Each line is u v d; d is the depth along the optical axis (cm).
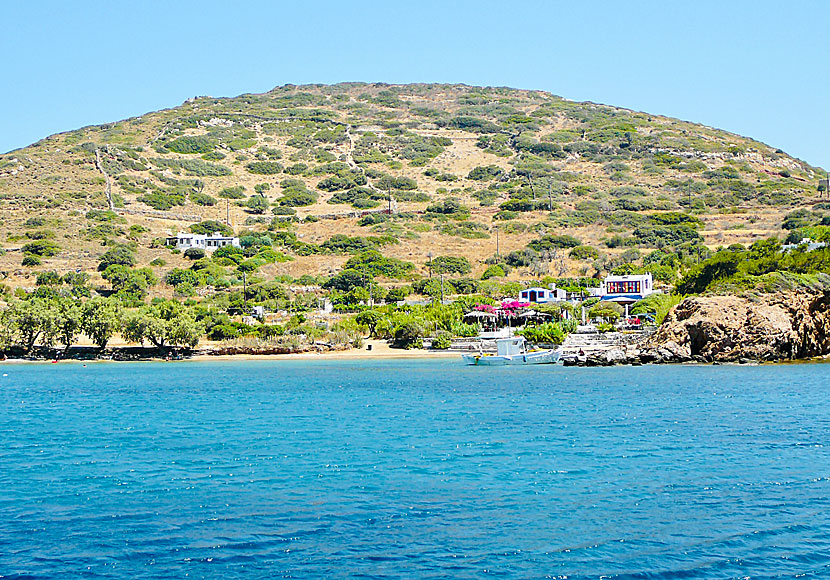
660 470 3362
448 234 18875
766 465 3428
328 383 7506
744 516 2667
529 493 3003
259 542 2456
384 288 14700
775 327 8362
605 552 2342
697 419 4738
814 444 3884
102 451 3962
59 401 6197
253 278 15275
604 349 9706
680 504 2823
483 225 19538
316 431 4525
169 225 19150
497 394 6309
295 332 11744
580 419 4825
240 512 2781
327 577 2180
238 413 5356
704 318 8662
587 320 11775
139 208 19875
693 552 2336
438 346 11344
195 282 14712
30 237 16888
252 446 4059
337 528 2588
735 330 8506
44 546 2438
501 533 2522
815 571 2186
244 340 11362
